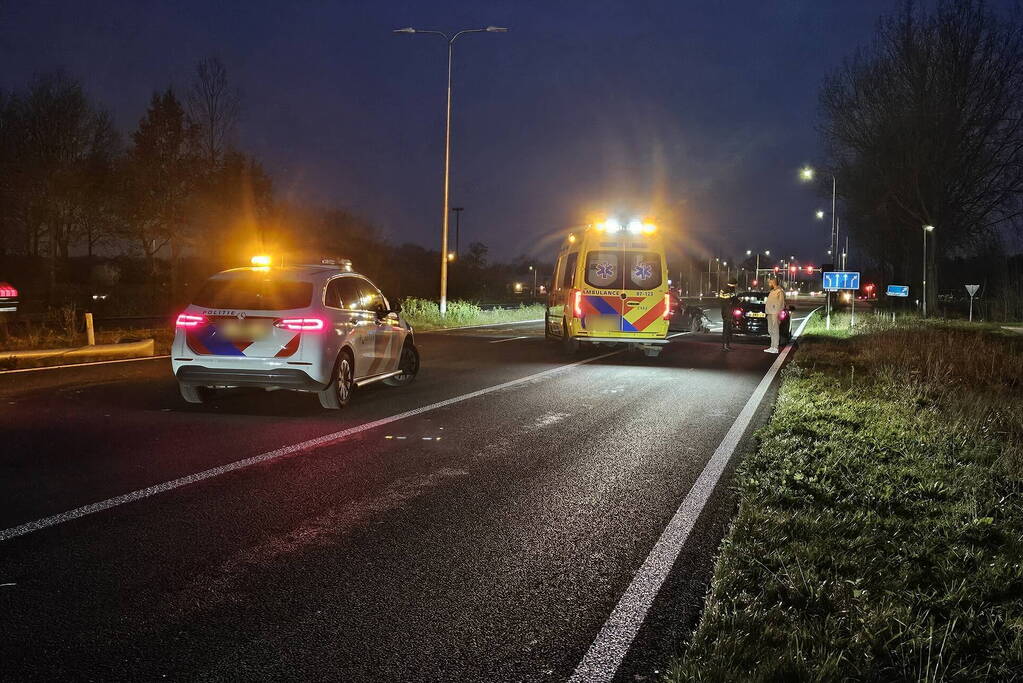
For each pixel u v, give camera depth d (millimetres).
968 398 11656
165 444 8148
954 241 50719
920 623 3904
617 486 6848
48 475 6828
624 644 3871
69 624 4000
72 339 19172
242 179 41156
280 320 9750
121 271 51938
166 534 5395
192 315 9930
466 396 11898
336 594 4441
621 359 18500
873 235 59156
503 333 27484
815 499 6191
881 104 47531
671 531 5637
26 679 3443
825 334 30375
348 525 5668
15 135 39094
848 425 9453
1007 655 3621
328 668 3592
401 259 74688
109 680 3455
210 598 4359
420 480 6934
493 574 4777
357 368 10844
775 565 4742
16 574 4645
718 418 10398
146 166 39156
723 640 3715
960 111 45594
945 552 5035
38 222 41375
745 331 24969
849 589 4320
